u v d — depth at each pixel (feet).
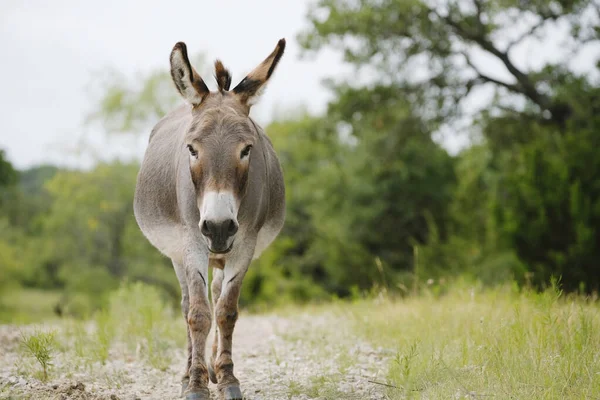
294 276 378.12
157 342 94.73
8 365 78.89
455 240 260.42
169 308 139.33
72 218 440.04
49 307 481.46
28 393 60.85
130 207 436.76
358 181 364.17
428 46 254.27
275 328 116.06
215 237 53.26
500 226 159.43
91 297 398.83
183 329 111.65
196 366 58.44
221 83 62.85
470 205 278.26
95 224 422.82
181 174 61.77
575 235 144.97
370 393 63.46
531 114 251.80
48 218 456.45
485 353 67.51
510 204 156.76
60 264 463.42
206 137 55.98
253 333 115.34
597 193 150.10
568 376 59.52
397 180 356.38
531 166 156.04
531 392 56.85
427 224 360.07
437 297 125.59
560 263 140.97
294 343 98.17
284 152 436.35
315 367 76.59
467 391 57.88
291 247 399.03
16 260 460.55
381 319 101.50
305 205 403.34
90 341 94.89
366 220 359.25
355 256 343.46
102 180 435.94
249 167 61.21
